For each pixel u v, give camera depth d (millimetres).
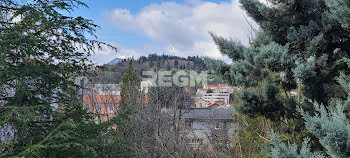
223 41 7270
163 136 13289
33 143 5230
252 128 11047
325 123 2875
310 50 5949
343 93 5586
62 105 6973
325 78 5984
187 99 24312
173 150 11641
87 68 6707
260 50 6051
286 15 6379
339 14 5172
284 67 5680
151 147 12344
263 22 6738
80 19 5941
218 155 10875
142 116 15281
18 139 5469
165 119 15273
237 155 10641
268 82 6586
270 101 6723
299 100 7207
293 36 6102
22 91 5102
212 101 32969
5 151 5219
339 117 3074
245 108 6879
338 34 5953
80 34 6238
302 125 6648
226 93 32688
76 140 5531
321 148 5902
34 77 5789
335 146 2752
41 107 5547
